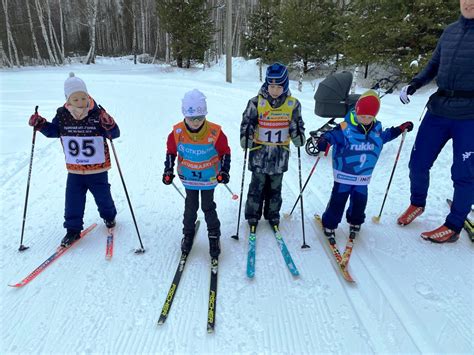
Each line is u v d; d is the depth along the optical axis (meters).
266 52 18.92
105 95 11.47
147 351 2.28
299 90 13.30
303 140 3.31
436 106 3.21
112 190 4.58
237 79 17.77
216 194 4.49
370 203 4.12
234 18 33.62
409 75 10.23
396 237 3.46
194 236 3.46
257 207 3.57
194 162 2.98
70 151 3.16
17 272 2.99
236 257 3.23
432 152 3.35
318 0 15.54
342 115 5.07
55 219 3.82
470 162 3.10
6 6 27.19
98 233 3.59
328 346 2.32
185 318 2.54
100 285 2.85
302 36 15.66
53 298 2.70
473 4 2.77
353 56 11.57
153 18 39.41
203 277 2.97
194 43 21.95
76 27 41.09
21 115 7.97
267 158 3.34
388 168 5.00
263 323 2.50
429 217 3.79
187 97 2.75
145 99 10.86
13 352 2.26
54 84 14.27
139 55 35.41
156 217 3.92
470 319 2.50
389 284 2.84
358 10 11.45
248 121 3.25
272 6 18.55
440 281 2.86
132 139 6.70
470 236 3.38
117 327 2.46
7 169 5.00
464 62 2.94
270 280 2.93
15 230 3.59
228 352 2.28
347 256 3.08
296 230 3.65
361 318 2.53
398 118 6.78
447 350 2.27
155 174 5.11
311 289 2.82
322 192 4.50
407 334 2.39
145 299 2.71
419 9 10.21
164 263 3.14
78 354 2.25
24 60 30.50
